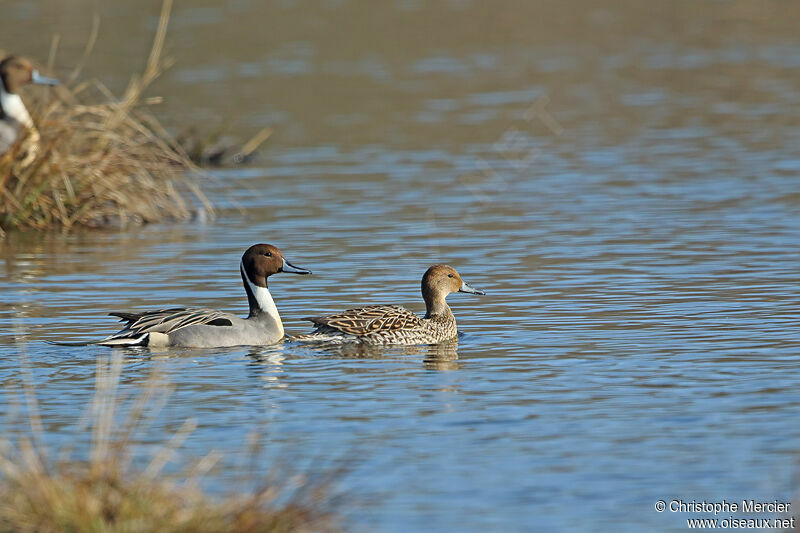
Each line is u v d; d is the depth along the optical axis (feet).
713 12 181.47
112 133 72.28
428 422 34.94
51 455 31.86
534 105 114.93
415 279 56.34
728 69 135.33
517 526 27.66
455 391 38.17
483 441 33.22
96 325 47.93
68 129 71.36
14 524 26.53
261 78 127.75
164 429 34.35
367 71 133.49
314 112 111.14
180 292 54.24
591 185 80.84
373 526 27.68
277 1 182.39
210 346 44.11
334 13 173.37
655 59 142.82
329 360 42.45
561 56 145.07
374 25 165.27
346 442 33.14
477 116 109.70
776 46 151.02
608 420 34.96
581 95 120.98
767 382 38.47
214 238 67.26
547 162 89.71
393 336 44.83
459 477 30.53
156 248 64.75
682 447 32.50
